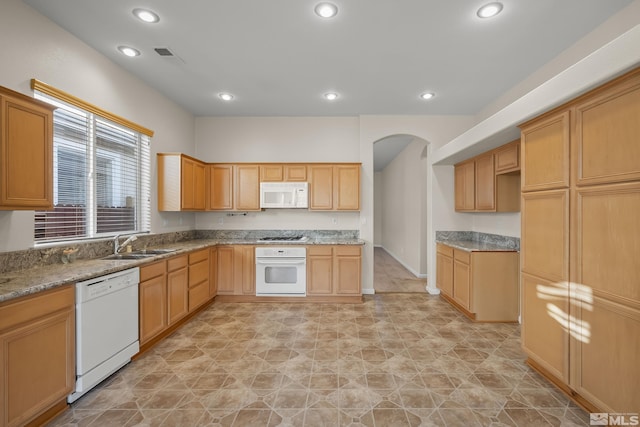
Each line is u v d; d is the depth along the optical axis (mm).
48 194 1966
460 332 3055
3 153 1684
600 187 1661
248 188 4324
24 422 1555
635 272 1481
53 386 1717
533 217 2236
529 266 2283
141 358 2498
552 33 2402
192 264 3404
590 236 1730
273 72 3125
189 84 3432
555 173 1994
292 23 2297
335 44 2592
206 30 2393
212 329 3135
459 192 4211
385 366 2371
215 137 4621
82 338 1909
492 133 2729
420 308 3816
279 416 1783
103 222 2855
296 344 2771
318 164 4316
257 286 4062
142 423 1720
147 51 2715
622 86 1529
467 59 2830
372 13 2174
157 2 2061
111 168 2957
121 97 3008
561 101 1884
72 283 1853
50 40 2252
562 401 1924
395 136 4543
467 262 3422
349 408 1857
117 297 2225
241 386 2096
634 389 1492
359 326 3209
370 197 4465
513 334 3008
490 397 1970
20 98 1773
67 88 2400
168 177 3650
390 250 8625
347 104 4043
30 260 2115
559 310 1973
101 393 2006
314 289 4055
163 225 3746
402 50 2680
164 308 2850
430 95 3711
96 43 2576
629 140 1499
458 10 2133
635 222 1480
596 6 2074
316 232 4609
